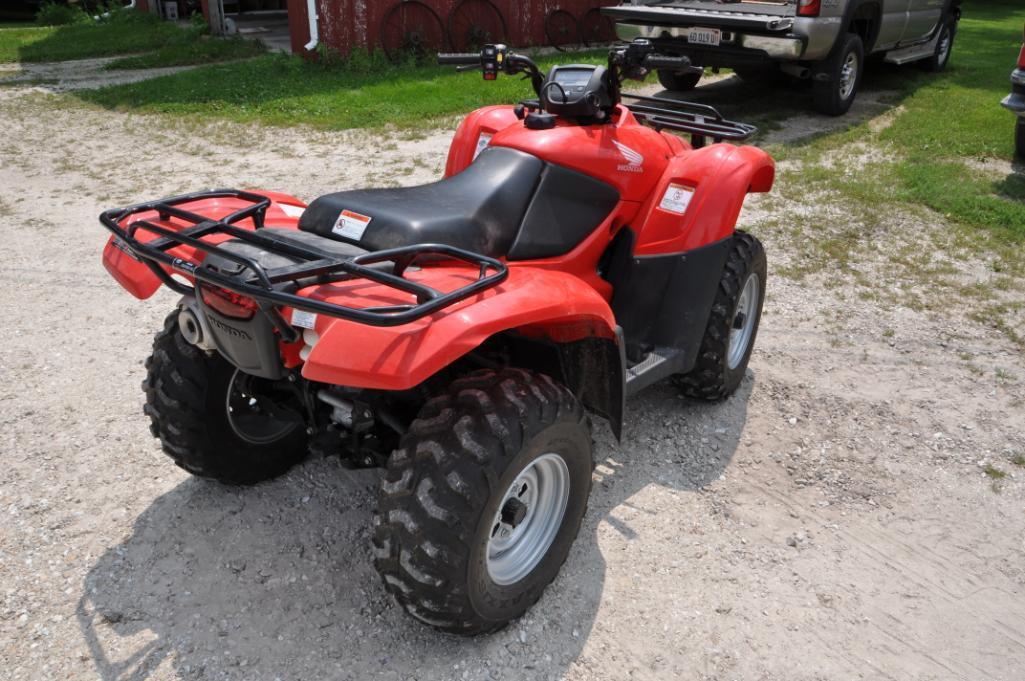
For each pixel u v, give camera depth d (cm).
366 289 242
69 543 318
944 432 404
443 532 237
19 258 600
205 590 296
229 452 333
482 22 1414
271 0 2203
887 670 274
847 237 638
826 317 517
